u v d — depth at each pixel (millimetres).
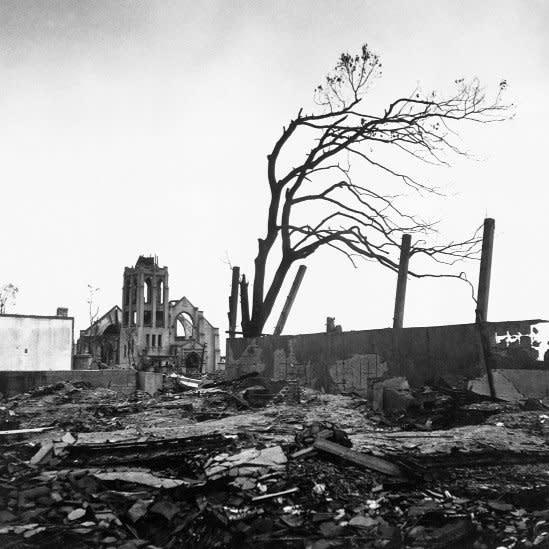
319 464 7051
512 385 12219
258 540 5500
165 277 94312
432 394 11797
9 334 39312
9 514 5723
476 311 13281
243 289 23922
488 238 13578
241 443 8141
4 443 9523
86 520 5719
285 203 23984
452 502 6180
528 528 5543
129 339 87562
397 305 16172
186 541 5629
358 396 15727
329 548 5270
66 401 17969
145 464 7453
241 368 21375
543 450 7438
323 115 23578
